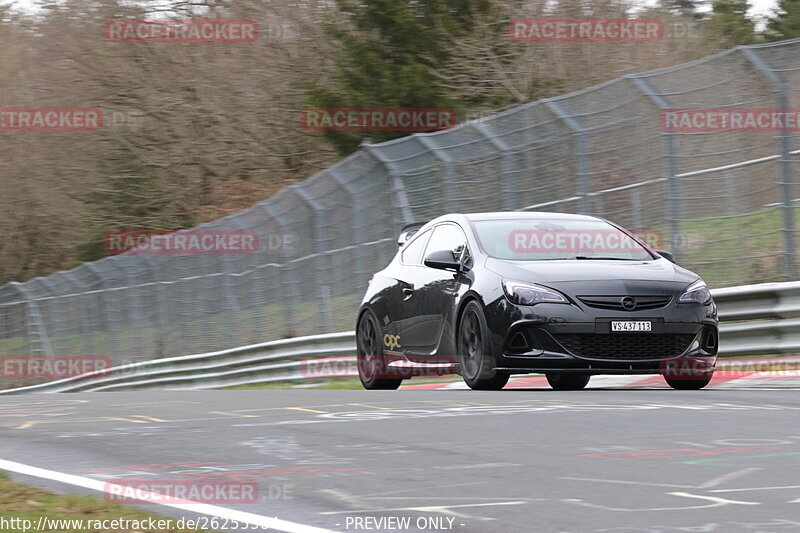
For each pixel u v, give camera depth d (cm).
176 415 2986
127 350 9762
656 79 5197
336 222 6831
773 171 5562
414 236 4347
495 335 3556
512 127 5766
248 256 7825
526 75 10506
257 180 13812
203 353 8456
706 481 1764
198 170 13938
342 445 2262
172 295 8944
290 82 13512
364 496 1723
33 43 14275
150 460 2156
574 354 3472
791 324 4131
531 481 1806
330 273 6888
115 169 14162
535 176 5638
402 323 4138
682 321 3538
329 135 11131
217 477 1923
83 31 13925
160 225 14038
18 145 14500
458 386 4600
